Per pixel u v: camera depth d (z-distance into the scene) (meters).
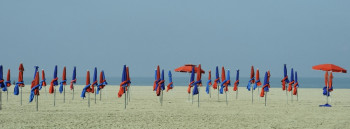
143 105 46.09
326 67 44.12
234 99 57.84
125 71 40.81
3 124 28.62
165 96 64.69
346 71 44.09
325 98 60.91
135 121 31.00
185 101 53.16
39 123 29.34
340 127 28.30
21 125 28.20
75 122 30.09
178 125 28.91
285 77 49.16
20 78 39.59
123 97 61.44
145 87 106.94
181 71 49.78
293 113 37.66
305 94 71.88
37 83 37.38
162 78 45.72
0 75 37.84
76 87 102.38
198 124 29.50
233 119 32.69
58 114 35.56
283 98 60.41
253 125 29.08
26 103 47.50
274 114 36.72
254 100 55.72
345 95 69.62
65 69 49.62
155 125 28.84
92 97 60.94
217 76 54.19
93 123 29.61
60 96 61.91
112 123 29.73
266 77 45.84
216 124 29.55
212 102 51.59
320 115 35.97
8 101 50.34
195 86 43.91
